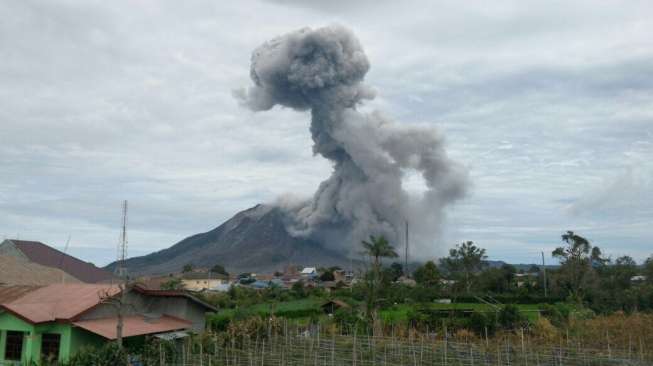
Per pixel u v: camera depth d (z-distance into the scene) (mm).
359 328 43031
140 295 35625
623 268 81562
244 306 59531
